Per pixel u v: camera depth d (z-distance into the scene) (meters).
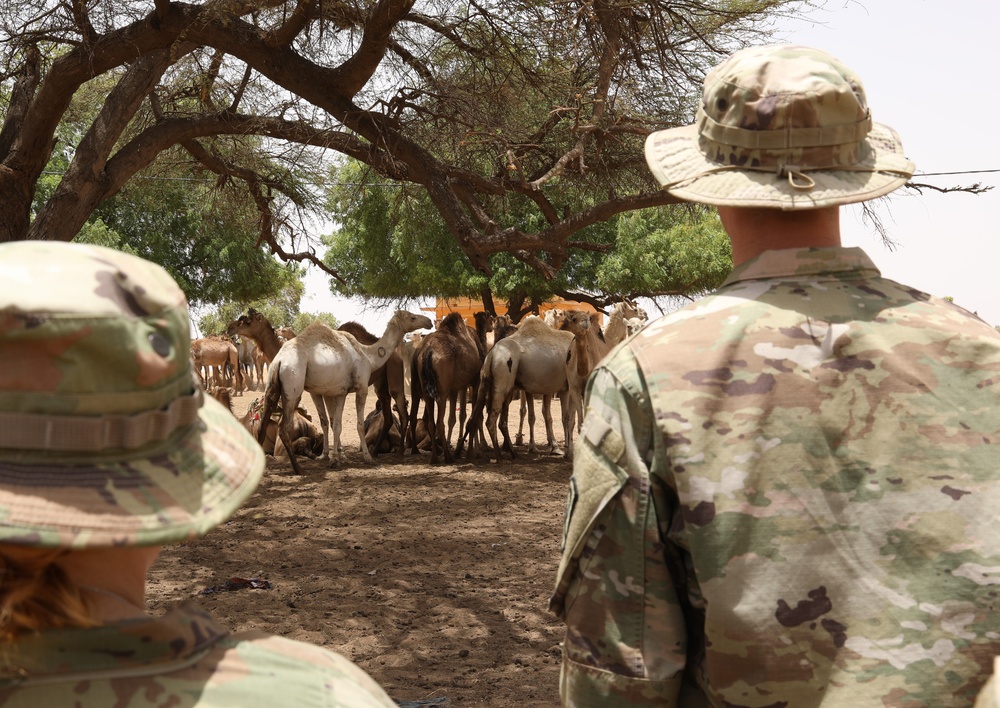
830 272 1.85
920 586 1.60
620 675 1.72
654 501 1.72
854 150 1.91
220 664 1.01
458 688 5.34
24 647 0.94
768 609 1.60
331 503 11.05
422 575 7.85
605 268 31.45
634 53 9.58
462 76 11.03
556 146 11.07
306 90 10.43
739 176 1.89
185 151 14.46
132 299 1.02
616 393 1.78
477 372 15.13
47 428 0.96
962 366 1.74
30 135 10.66
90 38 10.49
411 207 15.01
